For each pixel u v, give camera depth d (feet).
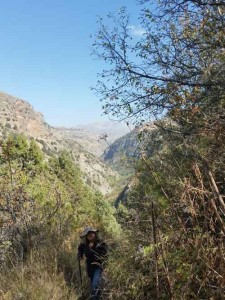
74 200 32.89
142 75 24.89
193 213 11.61
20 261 22.27
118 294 15.28
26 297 18.42
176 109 19.71
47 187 32.99
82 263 23.89
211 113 18.94
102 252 19.77
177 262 13.32
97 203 125.18
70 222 28.68
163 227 14.56
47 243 24.89
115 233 23.67
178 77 23.18
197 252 11.82
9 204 26.21
